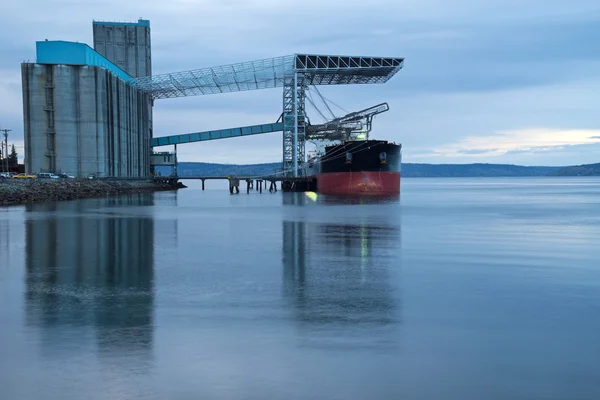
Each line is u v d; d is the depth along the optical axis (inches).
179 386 455.8
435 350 538.9
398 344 556.1
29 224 1844.2
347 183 4392.2
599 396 441.4
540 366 499.8
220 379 469.1
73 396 439.2
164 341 561.9
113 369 489.1
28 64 4837.6
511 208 3080.7
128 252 1203.9
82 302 731.4
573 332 598.2
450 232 1674.5
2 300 742.5
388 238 1503.4
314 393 445.4
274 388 453.4
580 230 1761.8
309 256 1153.4
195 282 868.0
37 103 4864.7
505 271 973.8
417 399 436.1
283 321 637.9
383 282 870.4
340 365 500.1
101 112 4975.4
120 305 714.2
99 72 4955.7
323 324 625.0
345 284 853.8
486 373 484.4
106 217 2174.0
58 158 4909.0
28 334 585.3
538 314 673.0
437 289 818.8
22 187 3287.4
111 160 5231.3
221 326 616.1
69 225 1822.1
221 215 2354.8
